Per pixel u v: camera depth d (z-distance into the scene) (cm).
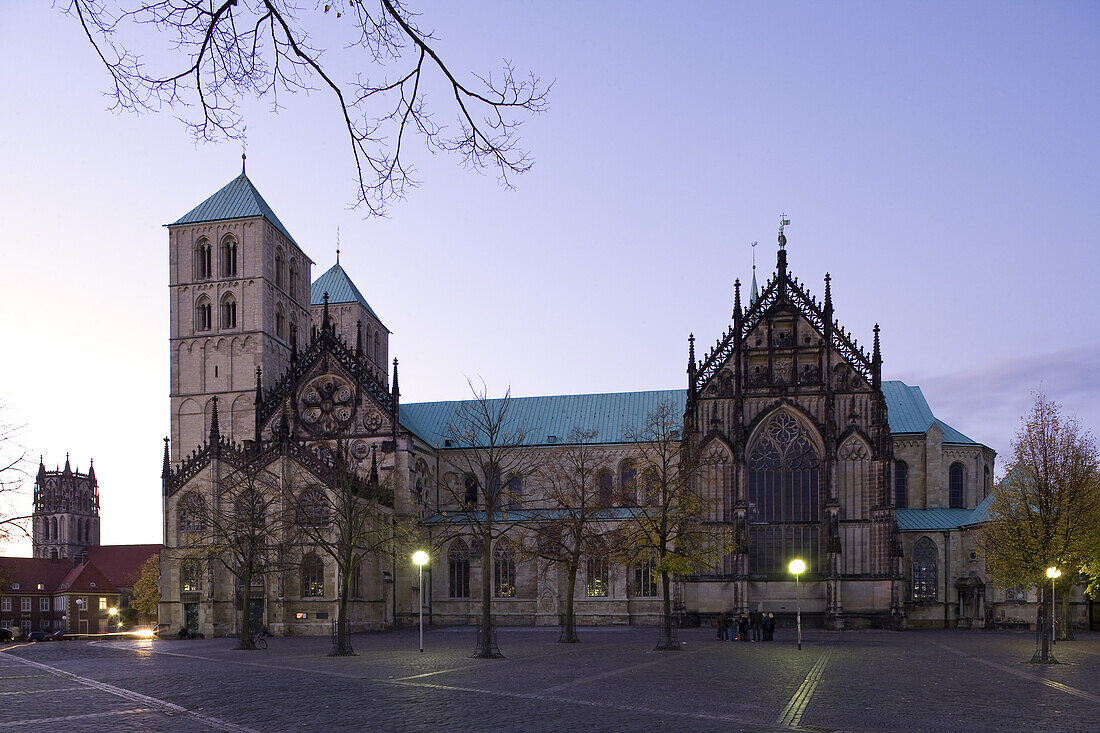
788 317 11000
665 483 7694
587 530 9006
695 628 10300
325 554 9925
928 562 11394
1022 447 7694
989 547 8881
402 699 3531
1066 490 7488
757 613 9012
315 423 11725
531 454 12319
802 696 3653
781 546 10556
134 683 4331
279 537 9450
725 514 10675
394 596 11431
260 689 3956
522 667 5097
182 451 12388
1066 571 7894
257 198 12850
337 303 15800
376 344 16575
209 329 12575
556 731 2714
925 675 4634
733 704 3384
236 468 9525
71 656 6769
